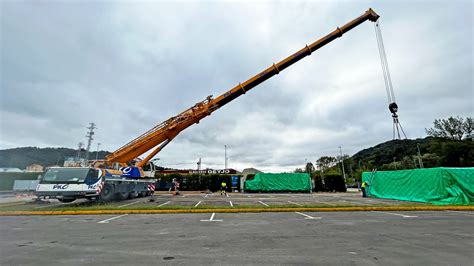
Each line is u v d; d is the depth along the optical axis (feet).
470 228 23.41
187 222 27.40
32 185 113.80
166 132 58.29
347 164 295.28
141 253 15.71
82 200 60.08
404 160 178.29
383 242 18.16
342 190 101.96
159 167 183.73
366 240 18.79
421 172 50.67
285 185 98.48
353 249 16.37
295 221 27.78
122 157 56.59
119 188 54.75
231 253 15.61
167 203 49.42
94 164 54.29
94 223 27.09
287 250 16.21
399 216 31.40
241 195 79.71
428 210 37.14
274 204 45.96
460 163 146.72
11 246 17.52
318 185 104.12
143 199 60.64
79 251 16.20
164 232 22.07
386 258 14.49
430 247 16.78
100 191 46.21
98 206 42.06
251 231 22.35
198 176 109.70
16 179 117.50
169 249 16.58
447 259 14.28
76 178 43.91
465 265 13.30
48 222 28.02
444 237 19.71
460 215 32.14
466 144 147.43
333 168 275.18
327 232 21.80
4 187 113.80
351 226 24.61
